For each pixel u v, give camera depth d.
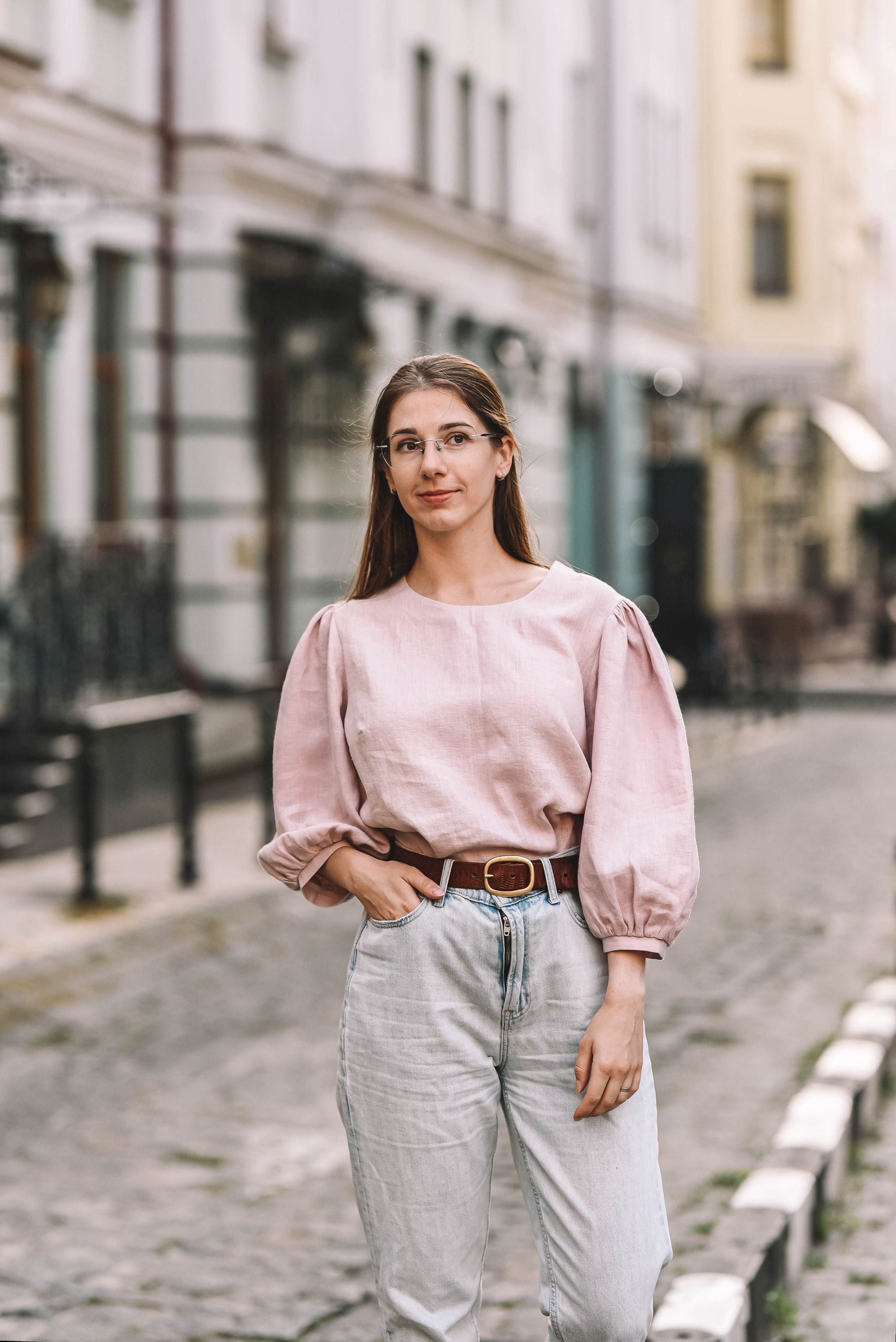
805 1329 3.98
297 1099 5.96
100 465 14.54
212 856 10.77
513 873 2.53
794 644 29.91
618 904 2.51
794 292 32.31
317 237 17.00
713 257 31.81
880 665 30.08
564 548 24.84
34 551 11.68
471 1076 2.55
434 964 2.54
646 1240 2.54
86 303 13.77
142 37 14.59
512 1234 4.57
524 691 2.53
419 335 19.05
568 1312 2.56
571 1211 2.54
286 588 16.94
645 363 27.89
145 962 8.02
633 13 26.62
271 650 16.84
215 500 15.37
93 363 14.38
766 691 23.36
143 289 14.82
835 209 34.09
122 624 12.17
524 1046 2.56
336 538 17.58
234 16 15.22
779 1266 4.13
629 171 26.44
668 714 2.62
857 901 9.69
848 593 35.44
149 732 12.08
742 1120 5.45
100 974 7.76
